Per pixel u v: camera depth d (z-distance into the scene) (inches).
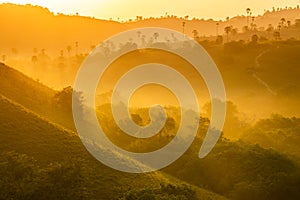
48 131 2365.9
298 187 2812.5
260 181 2832.2
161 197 1898.4
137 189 2018.9
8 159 1957.4
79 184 1892.2
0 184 1785.2
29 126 2348.7
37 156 2101.4
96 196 1879.9
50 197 1774.1
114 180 2074.3
